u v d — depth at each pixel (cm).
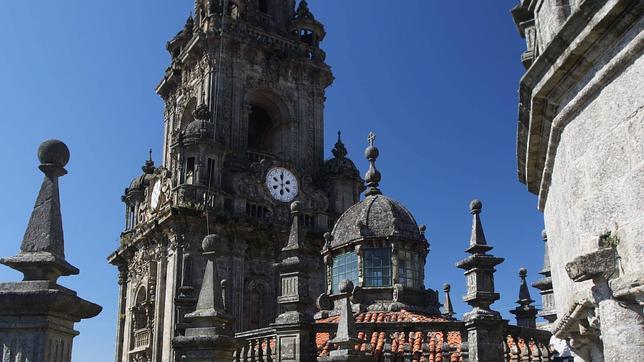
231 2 6338
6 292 948
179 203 5272
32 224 1030
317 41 6700
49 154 1059
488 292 1838
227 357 1566
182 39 6675
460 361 1942
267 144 6481
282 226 5538
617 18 768
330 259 3005
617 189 804
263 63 6238
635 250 765
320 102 6488
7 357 945
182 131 5619
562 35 845
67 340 1009
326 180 6178
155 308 5269
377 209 2959
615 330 767
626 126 786
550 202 1187
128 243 5919
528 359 1927
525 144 1186
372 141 3241
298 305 2011
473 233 1858
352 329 1819
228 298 5172
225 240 5334
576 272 802
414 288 2823
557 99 940
